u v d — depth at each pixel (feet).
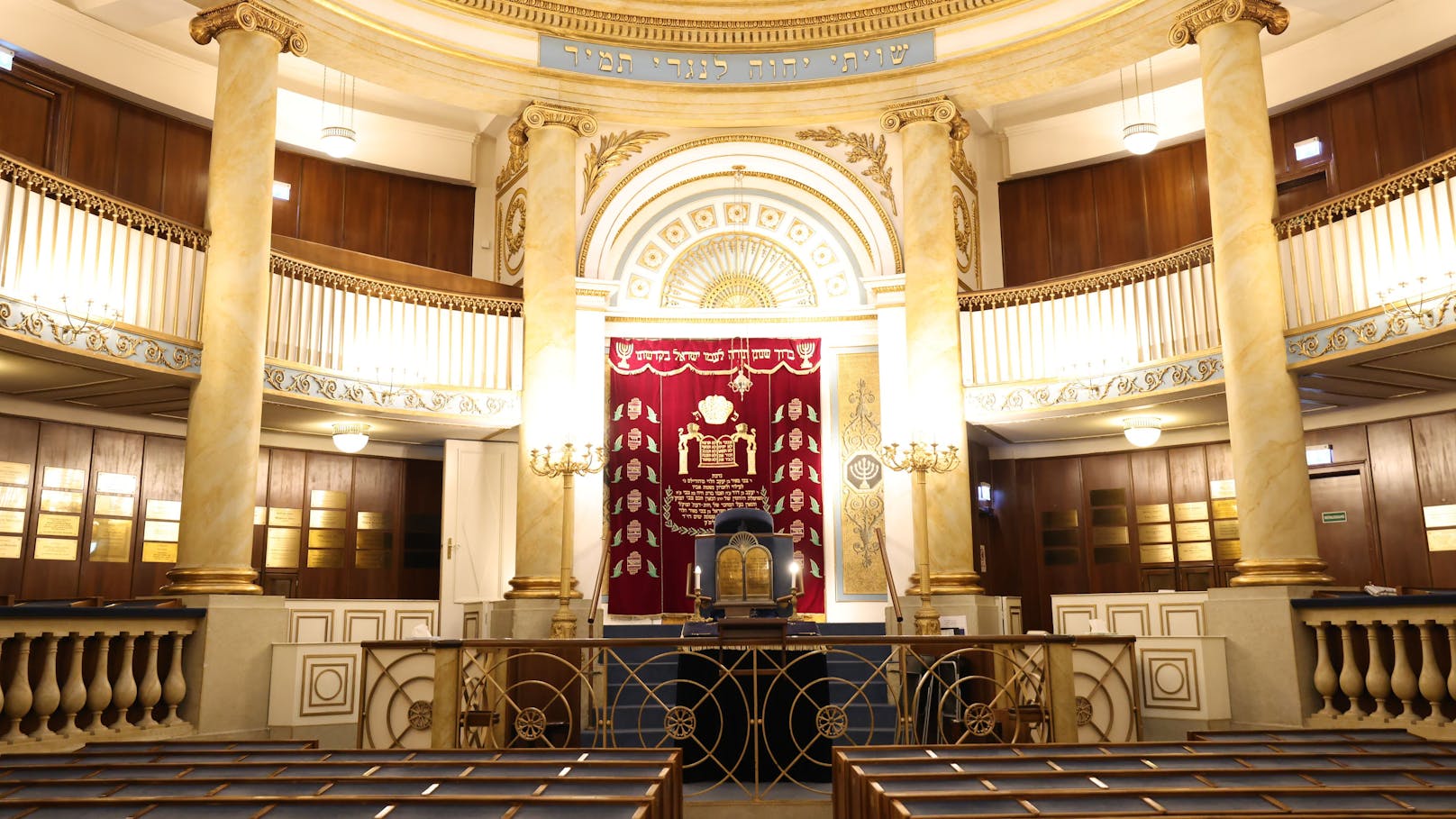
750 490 44.42
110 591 39.86
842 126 44.42
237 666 30.68
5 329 27.96
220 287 33.45
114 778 14.47
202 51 42.73
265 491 44.98
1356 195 32.14
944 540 39.32
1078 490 48.37
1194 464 46.39
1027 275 48.47
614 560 43.27
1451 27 38.70
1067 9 39.81
